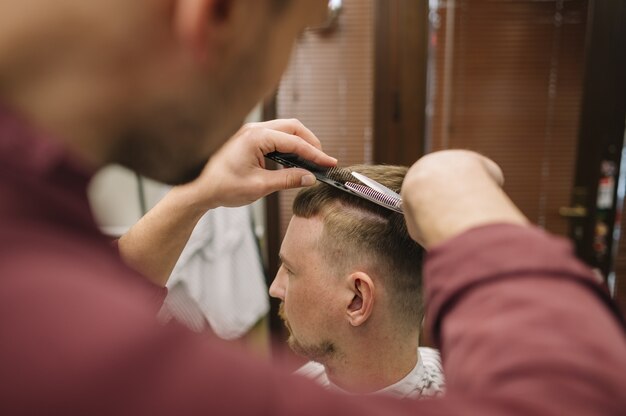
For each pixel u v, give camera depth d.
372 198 0.72
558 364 0.22
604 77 2.00
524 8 2.04
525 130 2.14
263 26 0.25
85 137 0.23
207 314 1.88
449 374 0.26
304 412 0.20
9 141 0.21
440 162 0.34
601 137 2.05
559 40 2.05
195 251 1.84
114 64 0.22
